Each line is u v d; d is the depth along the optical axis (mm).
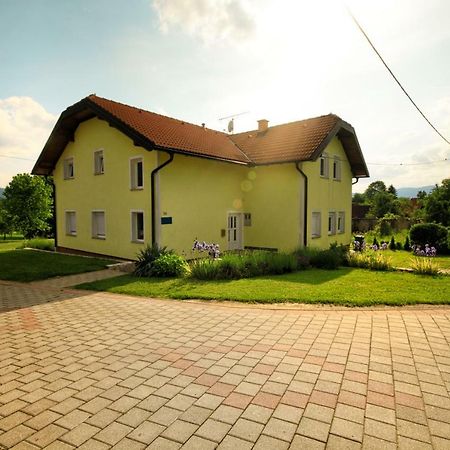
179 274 10188
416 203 41000
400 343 4609
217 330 5281
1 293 8391
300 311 6262
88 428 2832
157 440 2652
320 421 2854
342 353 4289
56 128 15508
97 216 15633
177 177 13188
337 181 18094
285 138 16562
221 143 17000
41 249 19016
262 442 2602
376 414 2943
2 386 3600
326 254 11906
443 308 6367
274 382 3551
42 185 35688
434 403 3115
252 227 16406
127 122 12812
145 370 3912
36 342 4914
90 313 6422
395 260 13945
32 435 2756
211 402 3188
